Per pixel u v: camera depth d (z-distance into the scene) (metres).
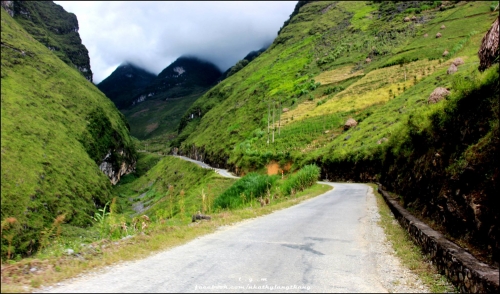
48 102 132.38
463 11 113.25
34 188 74.50
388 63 92.88
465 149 8.55
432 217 10.02
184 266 6.50
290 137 71.94
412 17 127.94
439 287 5.82
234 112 133.88
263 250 8.04
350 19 166.88
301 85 114.94
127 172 172.00
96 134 145.25
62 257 6.60
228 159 92.31
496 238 5.95
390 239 9.70
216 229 11.11
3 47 141.25
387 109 55.66
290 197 24.89
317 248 8.41
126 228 10.39
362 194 26.25
